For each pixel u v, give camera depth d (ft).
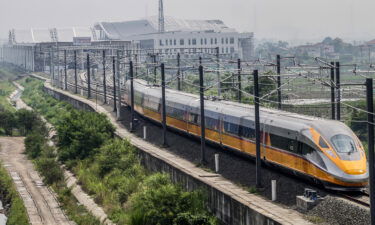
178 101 296.10
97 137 329.52
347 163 162.30
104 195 249.55
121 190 240.12
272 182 172.35
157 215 176.55
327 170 164.66
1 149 402.72
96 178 278.67
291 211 158.81
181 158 254.06
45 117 545.85
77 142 330.34
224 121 238.48
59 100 620.08
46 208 246.06
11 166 343.67
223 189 183.01
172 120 299.99
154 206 179.32
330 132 171.12
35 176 314.14
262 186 186.50
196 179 199.31
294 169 183.21
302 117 189.57
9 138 449.48
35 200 260.01
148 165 263.49
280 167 193.06
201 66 229.66
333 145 167.53
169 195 179.11
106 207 234.79
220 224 179.52
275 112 207.82
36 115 483.92
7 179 298.76
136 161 278.46
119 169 276.00
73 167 313.94
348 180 159.94
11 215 237.25
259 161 186.39
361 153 166.81
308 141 174.60
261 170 202.08
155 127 336.29
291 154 184.34
